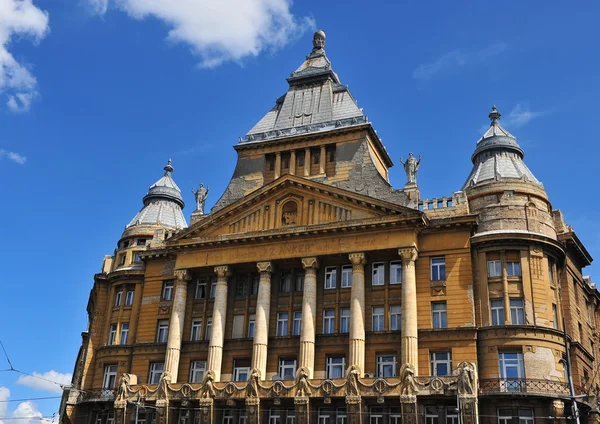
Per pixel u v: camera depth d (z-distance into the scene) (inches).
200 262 2166.6
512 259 1883.6
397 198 2032.5
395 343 1861.5
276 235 2055.9
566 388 1727.4
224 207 2167.8
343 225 1978.3
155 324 2253.9
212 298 2183.8
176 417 1964.8
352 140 2208.4
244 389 1876.2
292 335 1991.9
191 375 2092.8
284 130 2353.6
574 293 2066.9
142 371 2176.4
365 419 1738.4
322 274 2048.5
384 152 2367.1
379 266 2000.5
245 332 2080.5
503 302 1828.2
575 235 2078.0
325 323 1990.7
